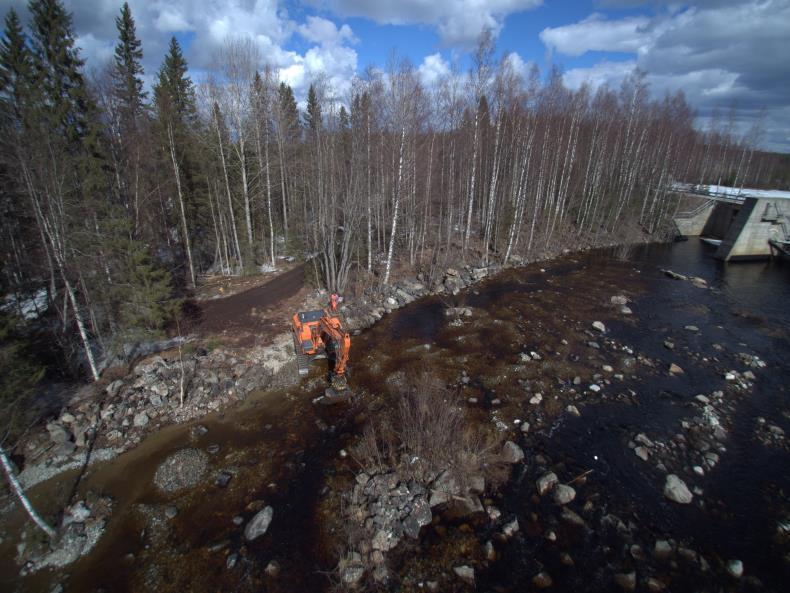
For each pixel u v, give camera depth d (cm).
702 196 5481
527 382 1834
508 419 1584
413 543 1078
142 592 980
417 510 1137
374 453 1376
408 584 976
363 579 989
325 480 1307
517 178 3975
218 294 2781
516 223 3978
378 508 1152
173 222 3344
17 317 1547
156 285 1958
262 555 1061
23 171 1538
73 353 1822
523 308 2720
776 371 1956
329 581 987
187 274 3153
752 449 1442
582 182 4906
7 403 1282
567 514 1166
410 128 2733
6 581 1016
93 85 2253
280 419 1641
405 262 3525
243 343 2170
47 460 1408
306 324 1886
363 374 1936
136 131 2584
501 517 1159
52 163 1580
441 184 3691
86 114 2164
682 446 1445
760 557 1052
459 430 1481
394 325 2495
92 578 1017
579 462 1373
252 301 2670
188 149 3169
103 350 1936
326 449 1455
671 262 4038
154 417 1641
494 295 3000
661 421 1581
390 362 2039
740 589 971
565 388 1795
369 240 2998
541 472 1325
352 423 1594
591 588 970
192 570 1029
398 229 3891
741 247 4031
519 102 3531
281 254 3859
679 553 1056
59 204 1603
